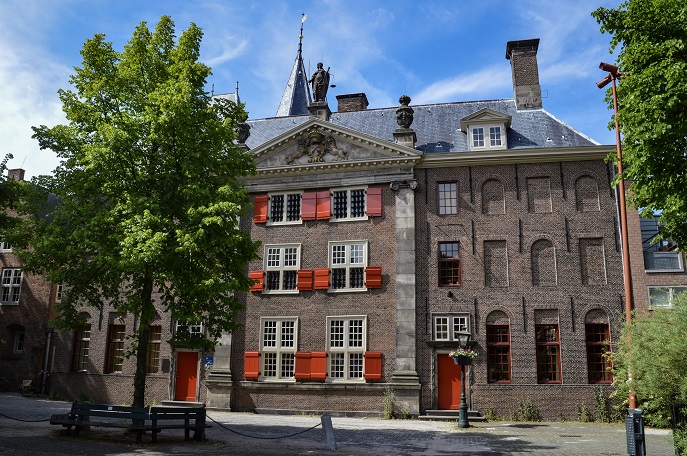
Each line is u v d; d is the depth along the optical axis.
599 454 14.39
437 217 26.47
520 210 25.91
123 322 29.53
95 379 29.16
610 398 23.53
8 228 17.91
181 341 16.91
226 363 26.97
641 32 14.84
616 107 22.06
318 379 25.78
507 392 24.19
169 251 15.75
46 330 32.19
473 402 24.34
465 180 26.64
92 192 17.08
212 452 13.60
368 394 25.17
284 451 14.24
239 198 16.95
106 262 15.99
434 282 25.81
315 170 28.02
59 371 29.89
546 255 25.34
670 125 13.44
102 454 12.76
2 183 17.53
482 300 25.30
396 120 30.72
